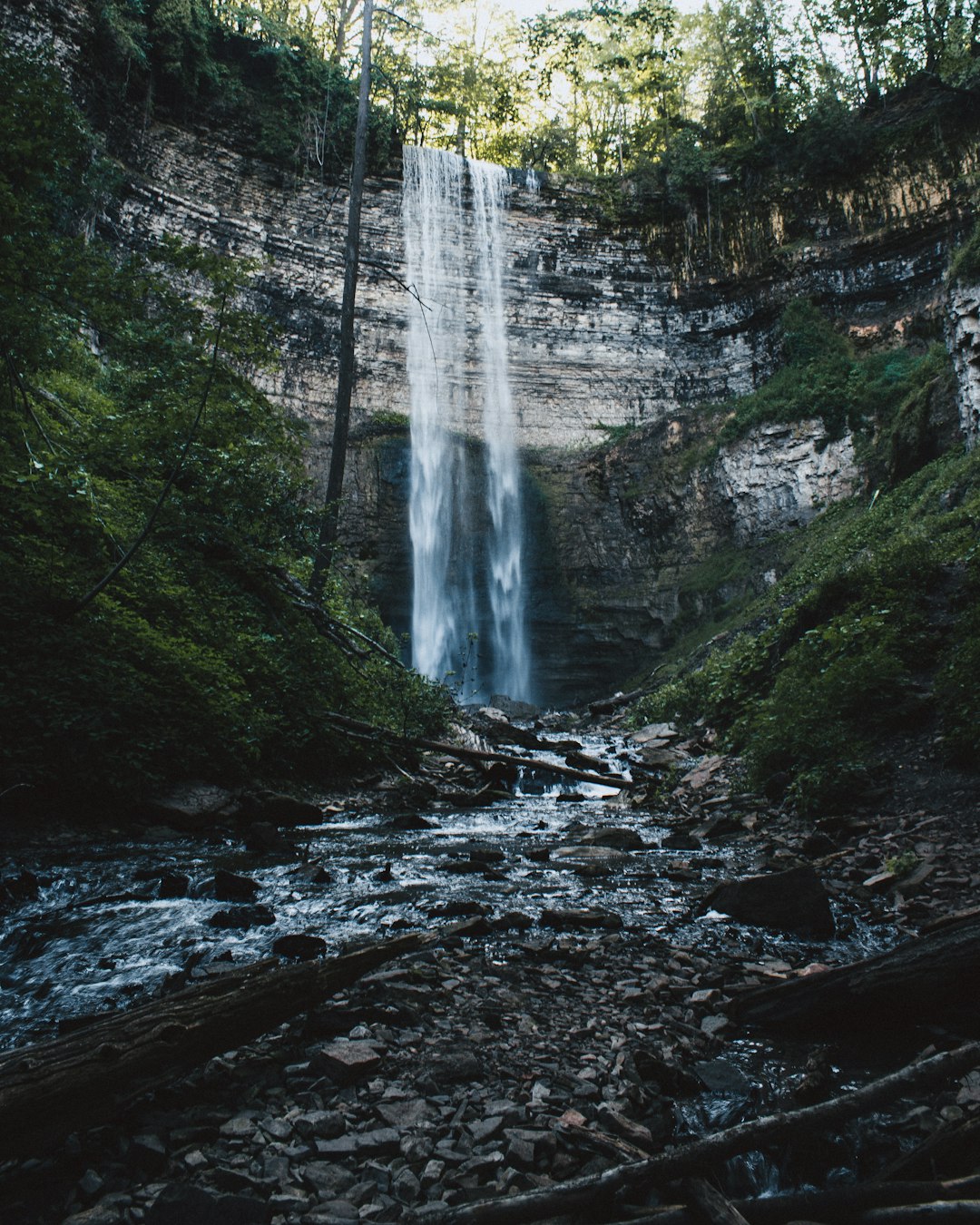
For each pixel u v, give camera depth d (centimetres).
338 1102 262
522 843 762
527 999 354
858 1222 194
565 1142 241
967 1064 226
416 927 459
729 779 1077
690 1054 304
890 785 799
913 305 3372
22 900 515
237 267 892
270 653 1194
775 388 3406
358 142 1744
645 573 3441
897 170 3519
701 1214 194
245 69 3381
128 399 972
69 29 2719
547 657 3478
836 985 327
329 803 1002
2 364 912
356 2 3878
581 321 3934
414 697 1362
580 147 4425
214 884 536
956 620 1072
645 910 509
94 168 2191
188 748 865
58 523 960
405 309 3691
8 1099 213
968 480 1691
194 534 1167
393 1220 202
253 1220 202
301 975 297
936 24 3694
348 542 3288
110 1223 199
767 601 2455
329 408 3484
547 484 3675
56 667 812
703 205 3919
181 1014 261
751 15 3959
